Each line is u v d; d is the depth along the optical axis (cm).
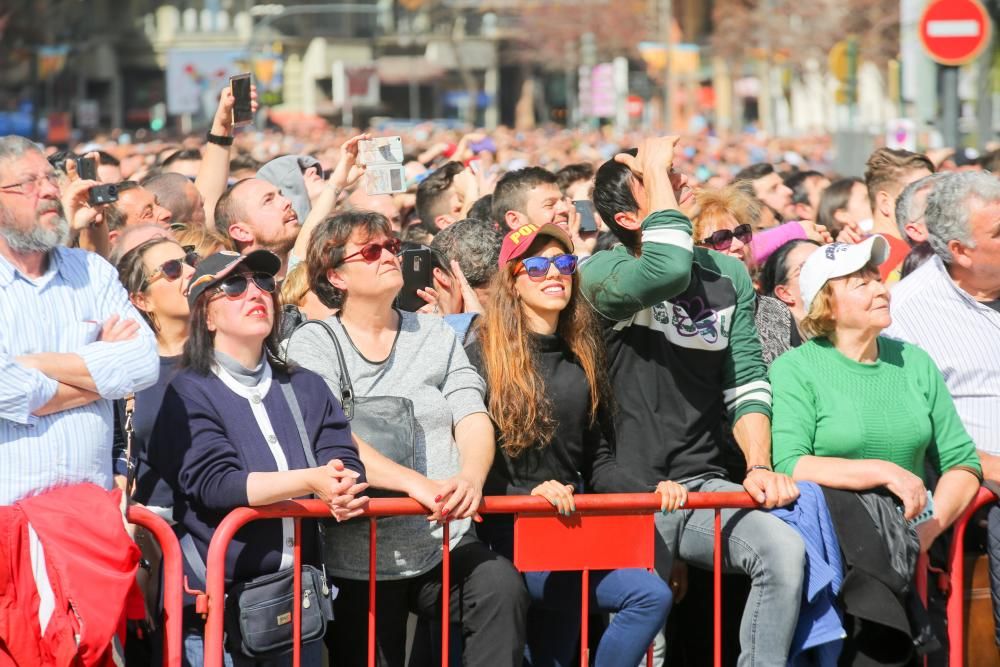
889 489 1525
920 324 1769
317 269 1531
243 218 2244
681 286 1541
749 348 1631
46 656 1280
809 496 1527
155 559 1411
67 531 1297
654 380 1616
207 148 2694
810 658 1559
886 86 13100
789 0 15350
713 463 1639
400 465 1441
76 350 1360
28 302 1354
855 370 1605
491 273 1991
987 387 1744
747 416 1603
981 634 1655
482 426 1497
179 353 1631
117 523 1321
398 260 1538
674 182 1639
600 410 1588
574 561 1462
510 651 1423
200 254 1898
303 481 1342
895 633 1511
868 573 1498
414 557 1473
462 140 3016
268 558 1384
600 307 1600
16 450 1316
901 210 2042
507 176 2327
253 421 1406
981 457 1688
